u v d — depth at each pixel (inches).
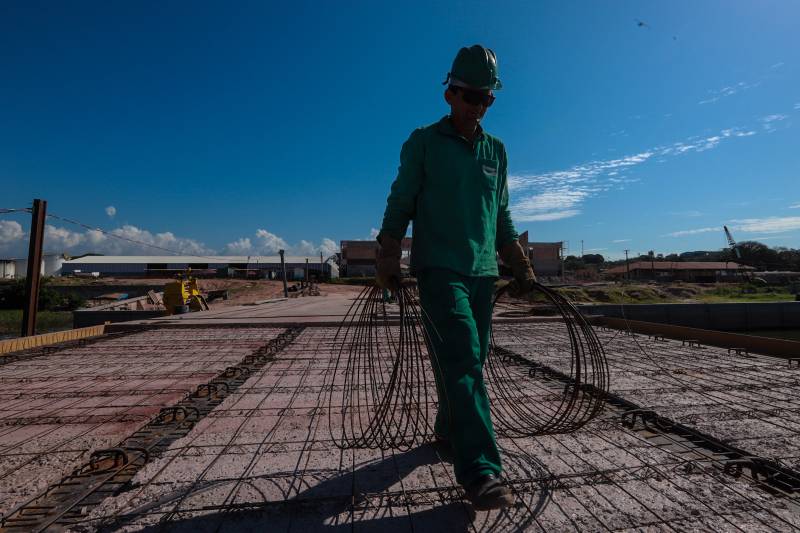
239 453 95.5
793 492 77.9
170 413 123.3
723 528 66.4
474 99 81.0
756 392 143.1
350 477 83.4
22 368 196.5
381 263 77.2
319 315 455.8
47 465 91.4
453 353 71.3
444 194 80.4
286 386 157.8
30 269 482.3
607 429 108.2
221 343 270.7
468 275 77.9
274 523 68.7
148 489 79.4
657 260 3270.2
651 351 224.4
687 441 102.6
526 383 158.9
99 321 806.5
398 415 121.2
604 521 68.1
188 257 2864.2
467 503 73.6
